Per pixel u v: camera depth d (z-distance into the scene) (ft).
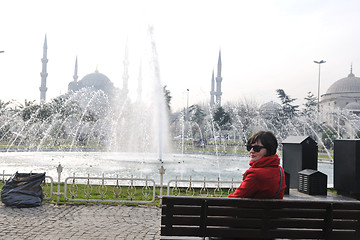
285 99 241.96
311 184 32.35
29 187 26.78
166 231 12.06
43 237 18.57
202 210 12.09
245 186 12.20
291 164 36.99
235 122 242.37
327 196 32.01
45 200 28.63
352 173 31.19
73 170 54.95
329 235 12.27
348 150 31.96
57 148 122.93
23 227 20.58
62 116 195.83
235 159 90.68
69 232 19.74
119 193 31.45
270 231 11.94
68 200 28.53
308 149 34.86
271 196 12.21
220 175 52.01
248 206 11.97
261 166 12.35
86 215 24.14
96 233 19.71
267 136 12.41
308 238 12.17
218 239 11.95
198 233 12.05
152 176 48.67
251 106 255.29
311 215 12.20
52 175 47.39
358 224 12.47
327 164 84.64
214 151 128.77
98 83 396.57
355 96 385.29
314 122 226.17
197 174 52.70
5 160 73.36
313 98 260.42
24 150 114.01
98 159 78.07
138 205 27.86
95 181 40.55
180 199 12.07
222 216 12.07
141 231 20.49
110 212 25.27
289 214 12.09
